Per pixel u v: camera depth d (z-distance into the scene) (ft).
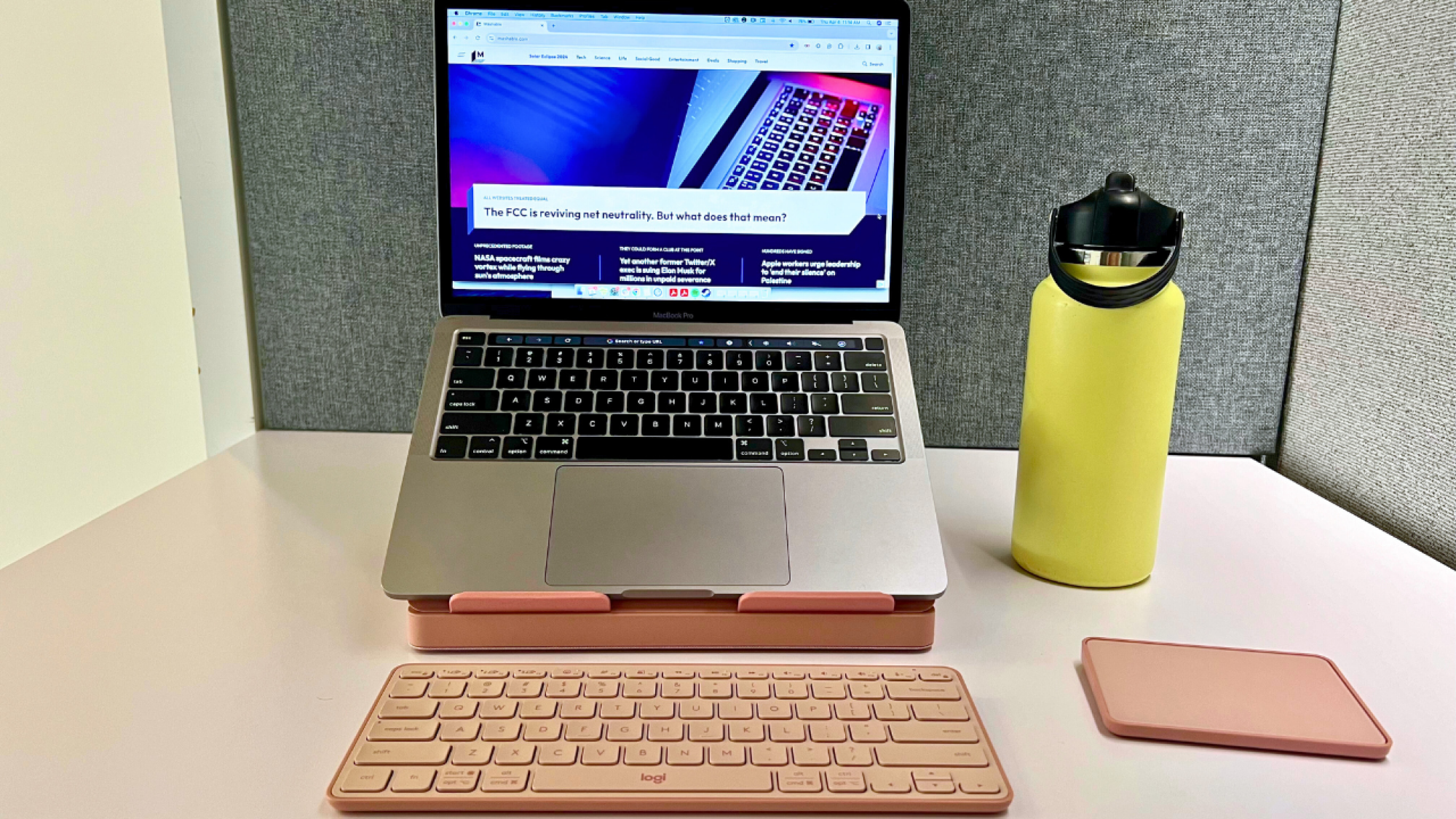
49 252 4.08
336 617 1.46
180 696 1.24
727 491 1.53
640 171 1.83
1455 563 1.72
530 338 1.75
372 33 2.14
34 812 1.01
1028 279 2.24
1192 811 1.04
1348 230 2.03
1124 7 2.08
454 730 1.13
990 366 2.30
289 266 2.28
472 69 1.80
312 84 2.17
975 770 1.08
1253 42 2.09
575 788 1.04
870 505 1.52
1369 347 1.96
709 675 1.26
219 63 2.16
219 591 1.54
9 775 1.07
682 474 1.55
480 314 1.84
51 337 4.12
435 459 1.55
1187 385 2.28
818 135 1.84
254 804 1.03
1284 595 1.57
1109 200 1.45
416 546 1.44
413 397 2.36
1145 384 1.49
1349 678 1.31
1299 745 1.15
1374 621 1.48
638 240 1.84
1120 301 1.44
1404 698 1.27
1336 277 2.08
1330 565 1.68
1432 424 1.77
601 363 1.71
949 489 2.06
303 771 1.09
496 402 1.63
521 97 1.81
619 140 1.82
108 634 1.39
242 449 2.25
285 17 2.14
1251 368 2.27
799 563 1.44
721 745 1.12
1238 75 2.10
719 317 1.85
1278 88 2.11
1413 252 1.82
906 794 1.04
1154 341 1.47
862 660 1.38
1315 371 2.15
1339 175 2.06
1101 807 1.05
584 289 1.85
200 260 2.29
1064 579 1.60
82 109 3.92
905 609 1.40
